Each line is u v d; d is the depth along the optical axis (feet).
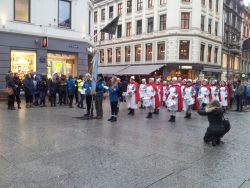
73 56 70.74
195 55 113.50
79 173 17.89
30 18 62.69
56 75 54.44
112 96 37.17
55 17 66.39
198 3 112.98
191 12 112.88
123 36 135.95
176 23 112.57
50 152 21.98
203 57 119.96
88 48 73.87
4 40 58.44
